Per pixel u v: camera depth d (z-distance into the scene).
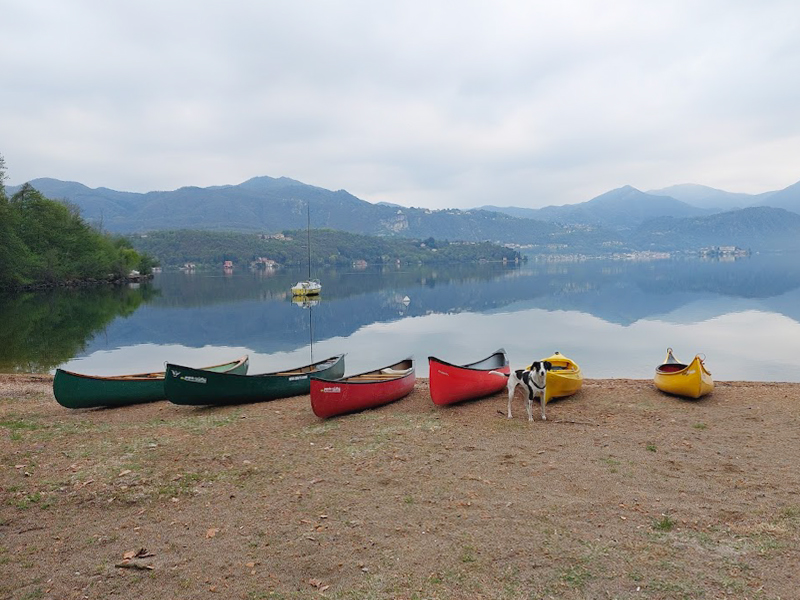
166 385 14.52
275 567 6.41
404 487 8.77
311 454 10.66
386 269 190.00
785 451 10.03
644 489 8.39
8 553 6.87
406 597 5.73
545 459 9.91
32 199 95.50
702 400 14.52
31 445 11.55
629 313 48.91
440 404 14.41
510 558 6.44
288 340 37.28
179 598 5.82
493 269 177.88
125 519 7.84
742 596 5.52
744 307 51.44
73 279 98.50
